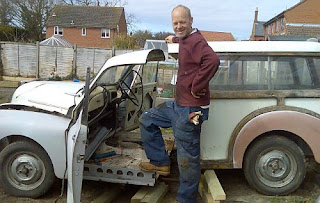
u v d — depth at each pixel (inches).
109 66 167.3
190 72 141.6
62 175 166.6
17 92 192.2
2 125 168.1
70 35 1825.8
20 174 172.6
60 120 169.0
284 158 169.5
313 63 171.5
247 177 172.4
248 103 168.7
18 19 1758.1
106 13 1881.2
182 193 151.4
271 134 171.0
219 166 170.6
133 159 182.5
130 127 223.8
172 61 224.8
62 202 170.7
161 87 245.4
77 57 893.8
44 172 170.9
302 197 169.2
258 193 175.9
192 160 147.7
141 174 167.3
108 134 193.6
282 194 171.3
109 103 197.2
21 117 170.9
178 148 149.2
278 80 171.6
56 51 898.7
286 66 171.9
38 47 895.7
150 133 161.9
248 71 171.8
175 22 140.2
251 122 167.2
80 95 172.6
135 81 218.8
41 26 1790.1
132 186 194.5
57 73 904.3
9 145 171.2
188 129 144.6
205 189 168.1
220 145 170.2
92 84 169.5
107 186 186.5
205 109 146.4
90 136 181.3
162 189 175.3
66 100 174.9
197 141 147.7
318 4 1649.9
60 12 1860.2
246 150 171.6
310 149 172.6
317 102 168.7
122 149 197.5
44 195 177.3
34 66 906.1
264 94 167.9
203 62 135.6
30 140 169.6
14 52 901.8
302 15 1656.0
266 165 169.8
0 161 171.6
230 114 169.2
